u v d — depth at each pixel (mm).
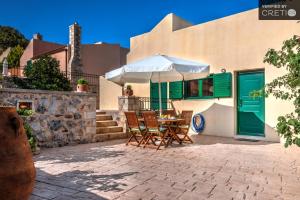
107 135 8789
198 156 6109
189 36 10539
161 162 5543
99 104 14758
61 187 3996
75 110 8023
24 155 2666
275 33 8148
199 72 8156
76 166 5234
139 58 12562
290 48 3533
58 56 18344
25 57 23094
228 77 9172
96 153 6547
